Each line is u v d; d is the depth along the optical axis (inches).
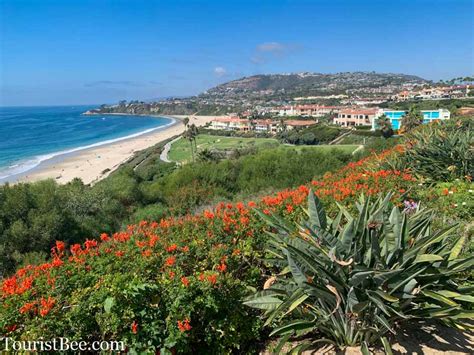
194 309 118.6
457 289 121.9
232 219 179.3
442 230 120.5
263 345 135.5
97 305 110.1
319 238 119.3
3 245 373.1
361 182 275.0
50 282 123.0
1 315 105.1
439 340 126.6
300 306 125.2
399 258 116.5
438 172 331.0
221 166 703.7
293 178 626.5
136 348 108.7
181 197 561.9
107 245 169.5
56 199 461.4
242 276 153.4
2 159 2297.0
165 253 147.3
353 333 121.2
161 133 4315.9
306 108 5615.2
